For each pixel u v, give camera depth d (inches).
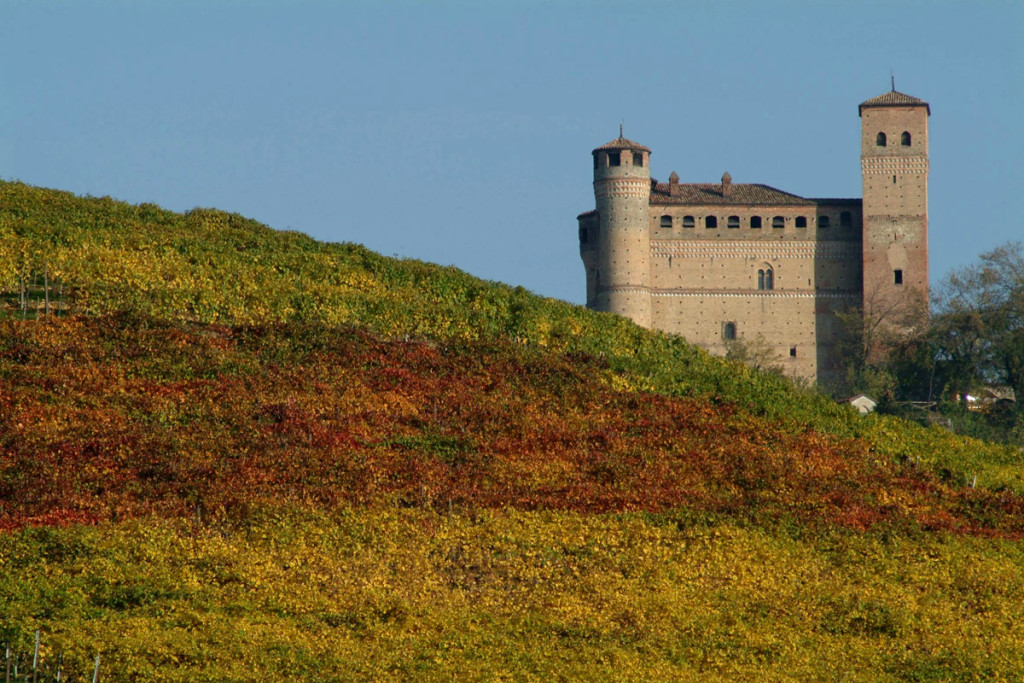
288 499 6752.0
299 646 5206.7
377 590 5915.4
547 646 5506.9
